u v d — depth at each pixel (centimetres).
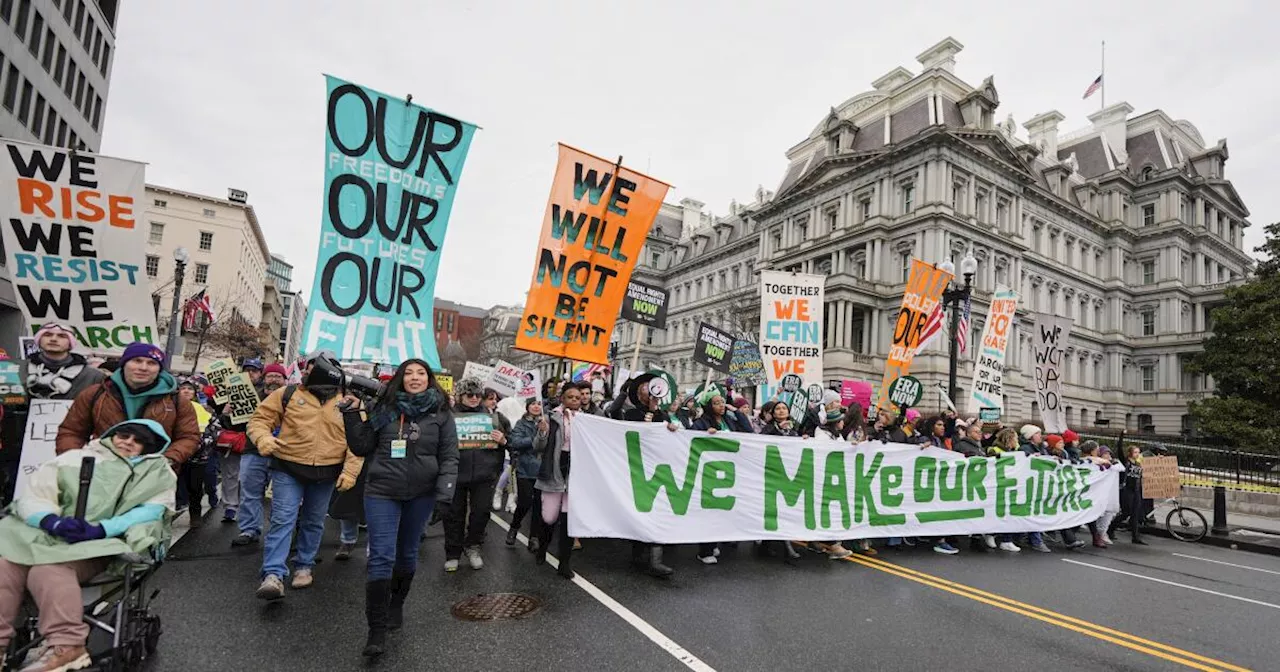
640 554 677
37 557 320
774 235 5147
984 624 536
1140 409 5184
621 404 727
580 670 401
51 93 2741
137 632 370
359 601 516
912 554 822
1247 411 2836
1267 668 472
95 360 645
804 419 1005
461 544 631
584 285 845
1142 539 1122
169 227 5631
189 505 788
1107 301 5275
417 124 699
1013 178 4222
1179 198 5294
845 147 4469
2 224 625
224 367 784
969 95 4038
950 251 3788
